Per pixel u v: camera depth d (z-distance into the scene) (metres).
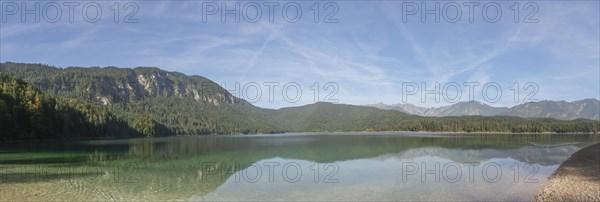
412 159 49.81
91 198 24.17
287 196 25.47
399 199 24.41
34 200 22.88
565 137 132.38
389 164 43.59
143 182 30.64
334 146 80.31
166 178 32.91
